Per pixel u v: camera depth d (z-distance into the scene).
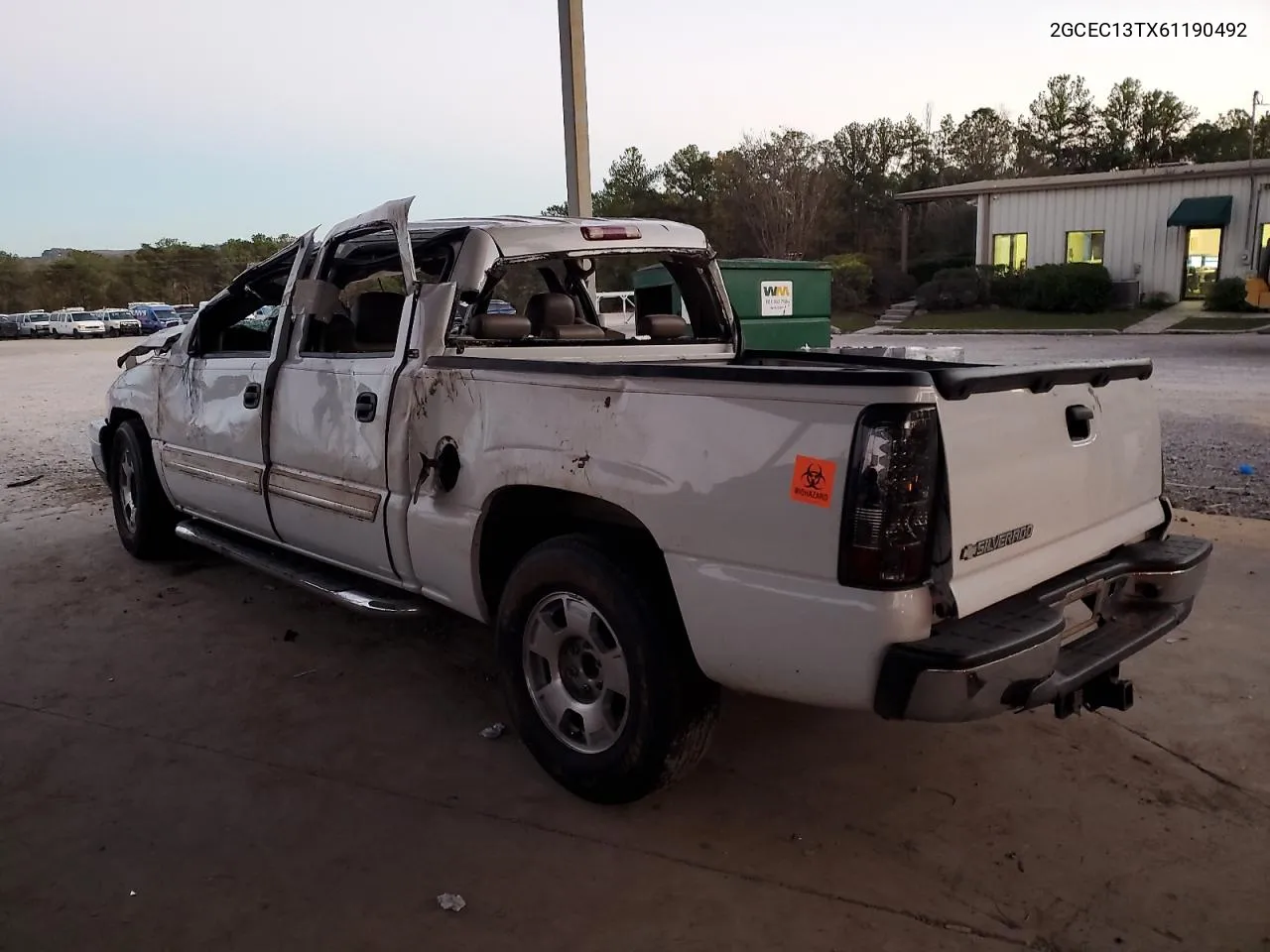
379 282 5.06
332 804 3.45
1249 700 4.07
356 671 4.63
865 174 50.50
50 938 2.75
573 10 7.59
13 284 71.38
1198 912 2.80
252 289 5.52
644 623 3.11
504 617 3.59
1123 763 3.64
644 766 3.19
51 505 8.22
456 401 3.69
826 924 2.78
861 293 37.34
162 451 5.85
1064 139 55.12
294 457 4.62
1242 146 47.06
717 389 2.86
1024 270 34.00
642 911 2.85
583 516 3.46
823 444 2.64
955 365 3.09
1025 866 3.04
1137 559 3.35
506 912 2.85
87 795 3.52
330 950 2.70
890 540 2.57
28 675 4.60
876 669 2.62
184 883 3.01
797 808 3.39
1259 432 10.12
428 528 3.83
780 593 2.74
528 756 3.80
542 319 4.57
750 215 44.03
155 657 4.81
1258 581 5.43
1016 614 2.83
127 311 51.47
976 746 3.81
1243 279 28.88
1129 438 3.43
